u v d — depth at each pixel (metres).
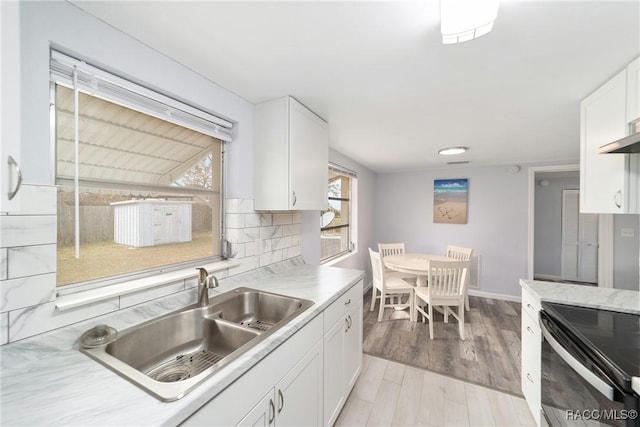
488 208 4.15
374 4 0.94
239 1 0.93
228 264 1.66
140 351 1.10
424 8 0.95
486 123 2.19
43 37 0.90
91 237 1.14
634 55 1.21
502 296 4.05
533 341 1.64
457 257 3.79
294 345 1.16
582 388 1.12
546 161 3.78
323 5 0.95
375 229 4.96
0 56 0.66
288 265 2.27
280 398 1.07
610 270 3.62
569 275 5.10
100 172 1.15
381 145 2.95
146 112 1.25
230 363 0.86
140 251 1.33
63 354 0.90
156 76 1.24
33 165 0.88
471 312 3.53
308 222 2.60
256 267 1.91
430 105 1.84
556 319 1.34
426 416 1.73
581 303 1.45
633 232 3.51
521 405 1.82
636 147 1.22
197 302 1.40
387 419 1.70
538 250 5.34
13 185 0.69
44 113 0.91
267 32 1.10
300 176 1.83
